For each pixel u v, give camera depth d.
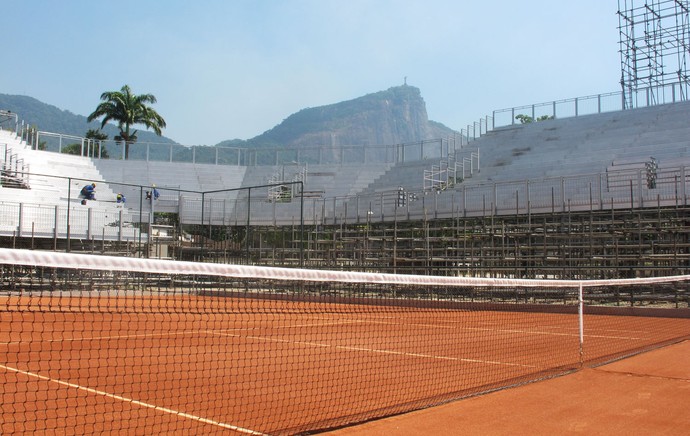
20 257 4.87
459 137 41.22
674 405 6.51
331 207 36.88
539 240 24.97
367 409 6.18
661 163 25.59
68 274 25.28
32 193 32.59
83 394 6.62
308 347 10.93
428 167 40.34
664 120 32.53
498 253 25.83
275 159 48.22
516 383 7.57
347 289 26.61
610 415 6.07
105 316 17.28
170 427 5.32
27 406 5.98
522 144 36.69
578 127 35.88
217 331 13.89
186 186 46.69
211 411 5.94
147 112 62.72
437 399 6.66
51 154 42.62
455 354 10.00
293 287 24.47
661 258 20.09
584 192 26.02
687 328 14.50
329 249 30.14
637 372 8.38
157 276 27.67
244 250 31.66
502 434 5.39
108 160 46.47
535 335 12.93
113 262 5.45
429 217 28.58
